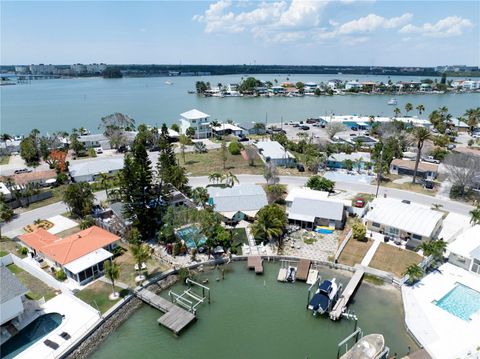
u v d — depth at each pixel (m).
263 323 45.12
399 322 44.75
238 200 72.69
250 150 114.75
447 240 62.31
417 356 38.22
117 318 45.59
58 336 41.47
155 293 50.81
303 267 55.59
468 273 53.62
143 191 62.56
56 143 128.62
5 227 69.69
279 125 178.50
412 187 89.50
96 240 57.22
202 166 108.44
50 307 46.41
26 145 118.12
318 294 47.75
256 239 63.62
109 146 136.25
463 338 41.22
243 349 41.03
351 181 94.00
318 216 67.25
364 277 53.62
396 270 54.25
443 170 90.56
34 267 54.00
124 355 40.50
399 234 62.69
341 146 120.50
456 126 166.25
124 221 65.19
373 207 70.12
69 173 99.00
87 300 47.56
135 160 63.72
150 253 57.12
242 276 55.12
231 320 45.69
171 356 40.25
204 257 58.69
